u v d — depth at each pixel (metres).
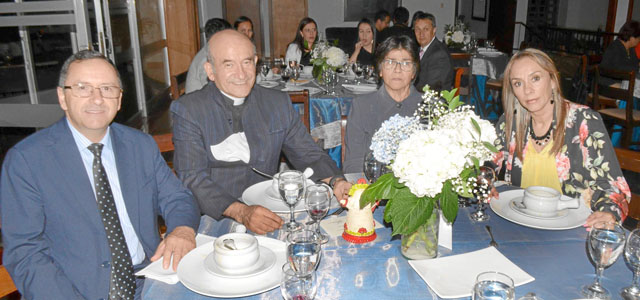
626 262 1.25
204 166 1.92
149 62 6.25
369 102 2.39
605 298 1.09
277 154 2.12
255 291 1.12
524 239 1.39
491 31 11.58
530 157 1.97
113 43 5.06
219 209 1.70
